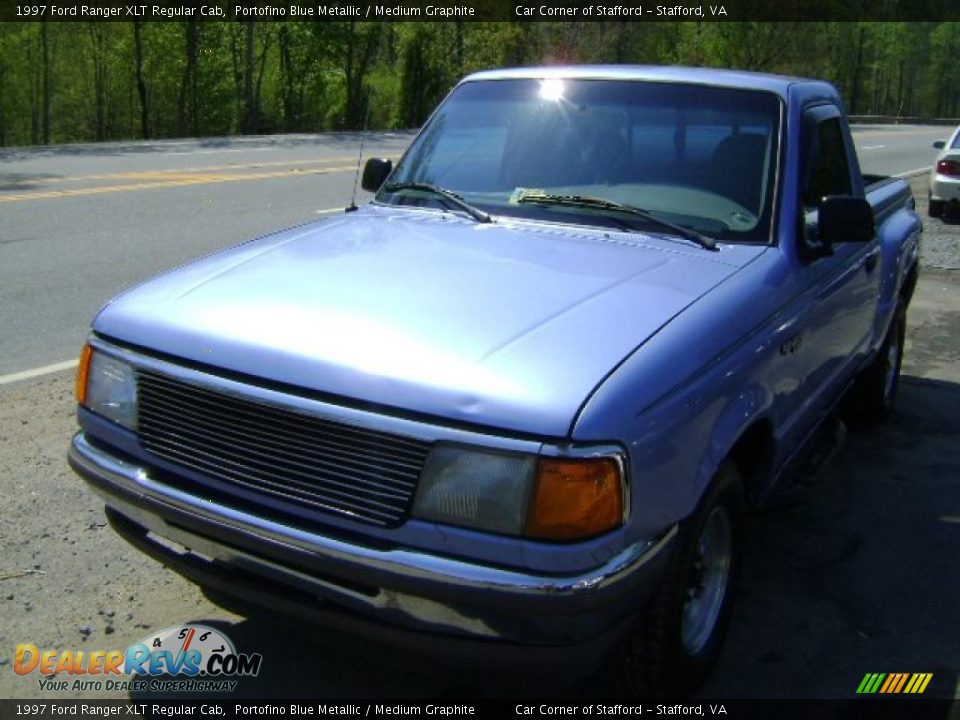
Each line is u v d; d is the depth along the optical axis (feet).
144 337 9.89
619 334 9.26
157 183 51.31
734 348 10.14
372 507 8.59
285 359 8.98
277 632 11.85
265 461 9.06
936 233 44.29
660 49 142.10
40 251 33.17
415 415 8.42
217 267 11.22
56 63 157.79
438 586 8.30
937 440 19.02
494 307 9.71
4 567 13.01
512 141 13.82
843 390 15.97
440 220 12.99
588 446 8.16
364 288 10.23
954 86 249.75
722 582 11.03
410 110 131.75
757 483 11.91
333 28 138.21
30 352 22.43
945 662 11.80
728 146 12.92
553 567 8.18
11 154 66.80
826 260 13.24
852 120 186.50
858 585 13.56
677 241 12.00
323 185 53.26
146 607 12.26
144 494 9.75
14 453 16.57
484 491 8.23
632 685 10.15
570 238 12.12
